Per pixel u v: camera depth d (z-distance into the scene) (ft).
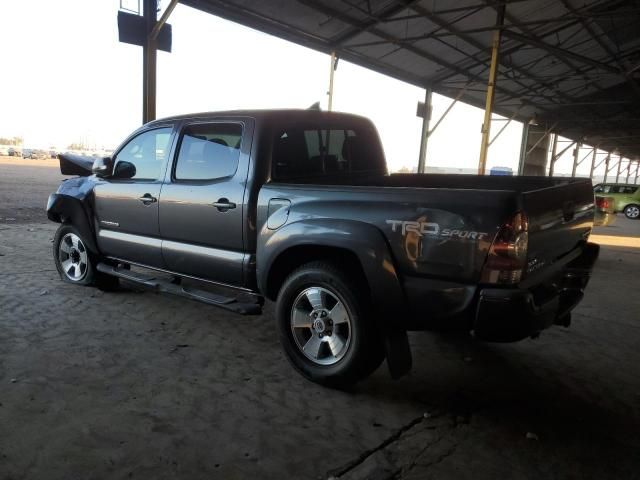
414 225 9.38
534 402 10.79
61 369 11.12
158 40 36.19
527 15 49.88
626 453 8.89
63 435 8.50
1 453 7.90
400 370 10.04
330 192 10.62
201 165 13.43
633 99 81.41
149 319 14.89
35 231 30.27
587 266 11.90
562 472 8.24
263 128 12.16
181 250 13.84
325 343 11.08
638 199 70.13
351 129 14.88
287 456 8.28
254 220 12.09
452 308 9.10
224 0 38.93
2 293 16.65
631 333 15.67
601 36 58.34
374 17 44.42
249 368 11.82
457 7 45.21
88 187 16.92
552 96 84.07
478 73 65.46
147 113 36.24
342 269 10.57
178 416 9.37
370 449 8.63
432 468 8.17
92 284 17.49
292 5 41.01
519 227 8.60
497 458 8.57
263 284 11.75
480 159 48.83
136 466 7.77
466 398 10.85
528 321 8.75
